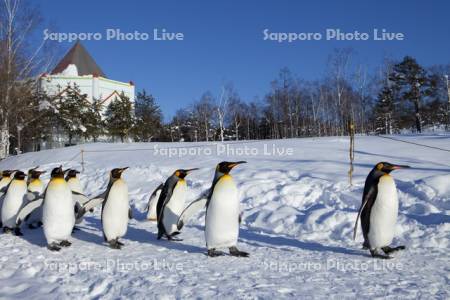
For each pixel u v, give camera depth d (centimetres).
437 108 5147
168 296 455
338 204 1048
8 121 3319
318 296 445
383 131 5931
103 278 542
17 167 2281
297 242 810
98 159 2106
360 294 451
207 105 6612
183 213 748
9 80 3216
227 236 655
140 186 1491
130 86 5788
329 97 5909
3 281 552
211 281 512
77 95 4681
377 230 638
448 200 953
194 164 1695
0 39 3228
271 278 525
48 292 503
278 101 6231
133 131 5284
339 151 1736
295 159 1605
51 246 742
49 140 4794
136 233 945
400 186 1102
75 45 5688
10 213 927
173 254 695
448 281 504
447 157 1468
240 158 1727
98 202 813
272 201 1125
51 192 733
